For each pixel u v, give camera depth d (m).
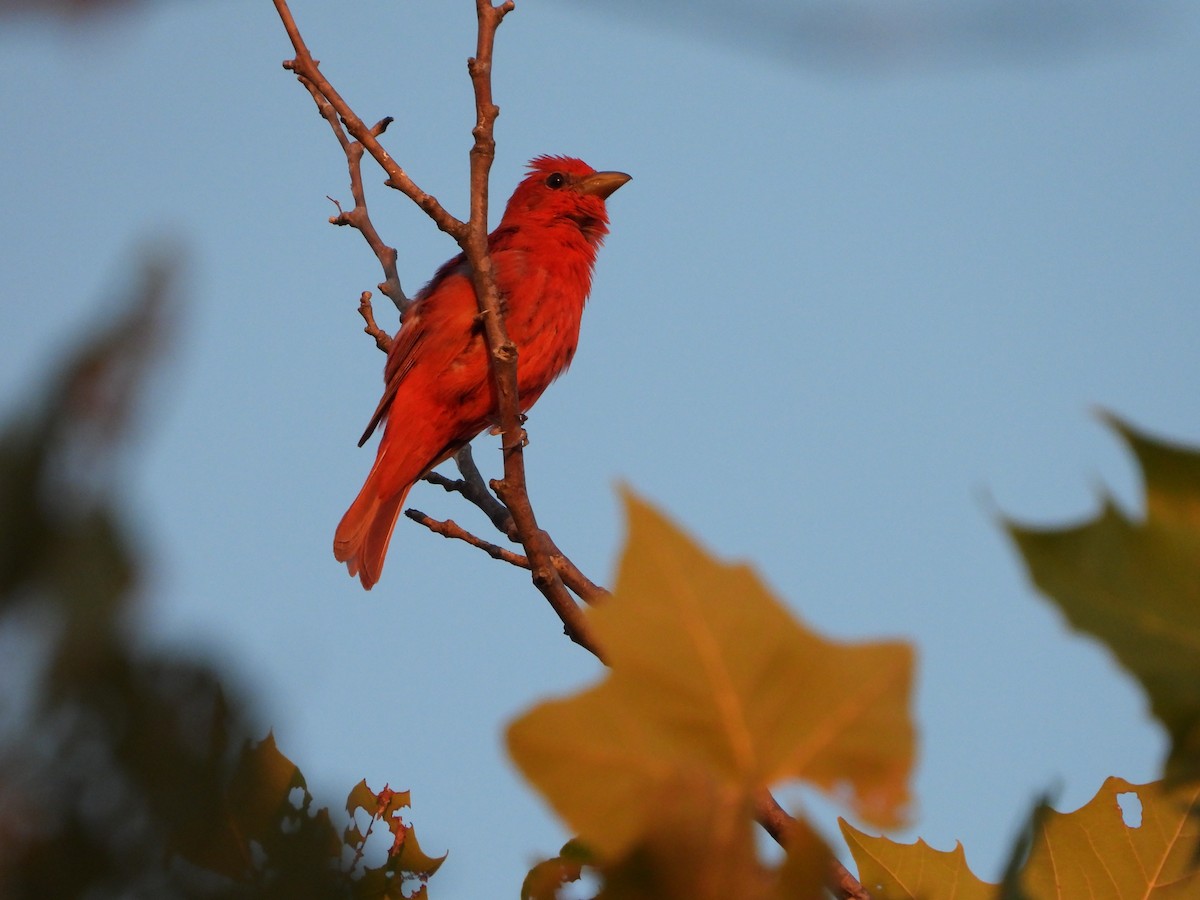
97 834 1.80
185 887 1.90
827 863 2.20
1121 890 3.56
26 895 1.76
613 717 2.29
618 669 2.31
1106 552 2.35
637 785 2.27
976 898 4.15
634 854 2.19
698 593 2.36
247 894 2.03
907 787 2.29
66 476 1.56
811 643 2.34
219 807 1.93
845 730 2.31
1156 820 3.65
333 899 2.26
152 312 1.59
